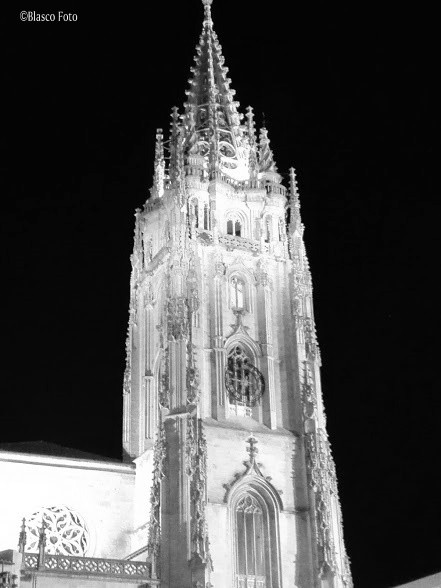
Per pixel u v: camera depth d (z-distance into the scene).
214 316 90.06
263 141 103.38
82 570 74.69
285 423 89.19
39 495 85.31
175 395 83.50
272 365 91.00
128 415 95.06
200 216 95.19
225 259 93.94
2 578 69.12
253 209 98.38
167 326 87.38
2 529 82.62
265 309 92.81
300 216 99.12
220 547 80.06
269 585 81.62
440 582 69.44
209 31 113.38
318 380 91.19
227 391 88.38
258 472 84.62
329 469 87.19
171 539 78.19
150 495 84.25
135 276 100.81
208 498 81.56
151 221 100.69
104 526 86.75
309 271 96.44
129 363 97.50
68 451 92.06
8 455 85.50
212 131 100.88
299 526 84.38
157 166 104.19
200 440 81.31
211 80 106.94
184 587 76.00
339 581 81.81
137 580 76.00
